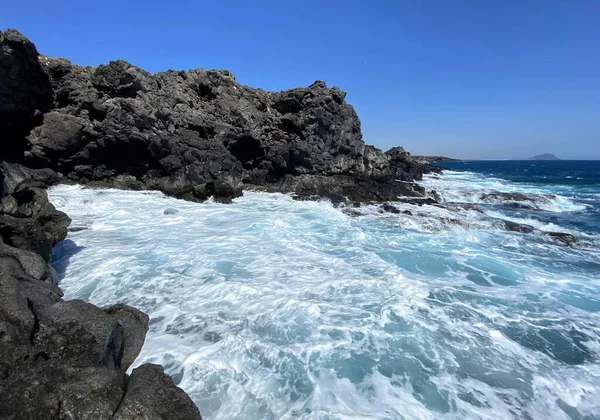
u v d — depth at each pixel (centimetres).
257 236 1534
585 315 955
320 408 591
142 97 2469
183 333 795
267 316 867
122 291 991
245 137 2850
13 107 2109
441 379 679
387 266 1245
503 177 5625
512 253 1501
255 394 624
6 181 1856
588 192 3697
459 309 951
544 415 606
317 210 2138
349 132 2938
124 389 489
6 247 882
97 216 1755
